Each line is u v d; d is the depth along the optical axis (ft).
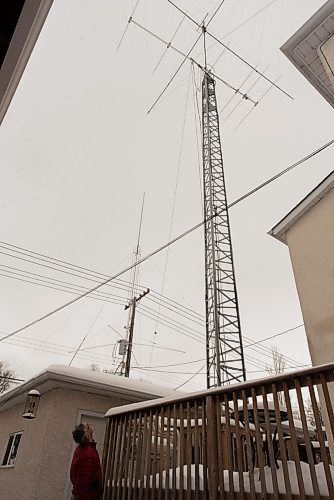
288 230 20.29
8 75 3.06
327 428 14.30
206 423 11.09
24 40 2.88
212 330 26.94
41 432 20.47
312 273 17.83
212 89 37.73
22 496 19.16
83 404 21.70
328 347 15.81
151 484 12.58
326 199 18.24
